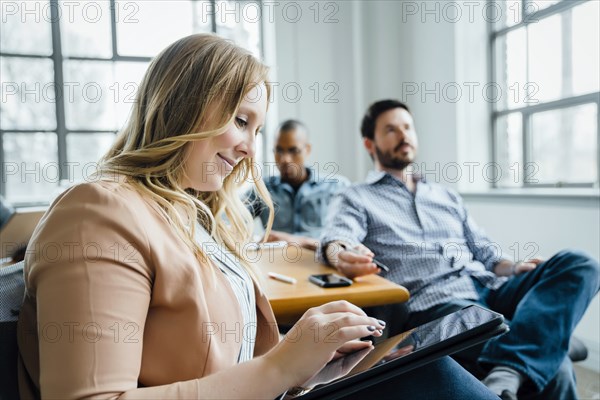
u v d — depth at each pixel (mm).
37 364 500
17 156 3295
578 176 2275
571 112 2299
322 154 3539
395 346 609
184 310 524
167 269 512
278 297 970
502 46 2758
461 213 1758
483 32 2811
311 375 496
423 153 3146
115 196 508
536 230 2164
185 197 621
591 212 1883
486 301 1525
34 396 502
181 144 611
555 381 1149
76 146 3416
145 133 636
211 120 630
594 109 2172
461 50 2801
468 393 599
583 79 2227
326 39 3523
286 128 2455
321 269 1322
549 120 2432
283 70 3471
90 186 506
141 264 491
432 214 1668
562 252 1355
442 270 1529
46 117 3346
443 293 1440
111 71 3445
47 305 431
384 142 1710
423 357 509
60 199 496
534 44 2506
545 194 2109
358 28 3439
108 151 684
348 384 493
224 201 866
